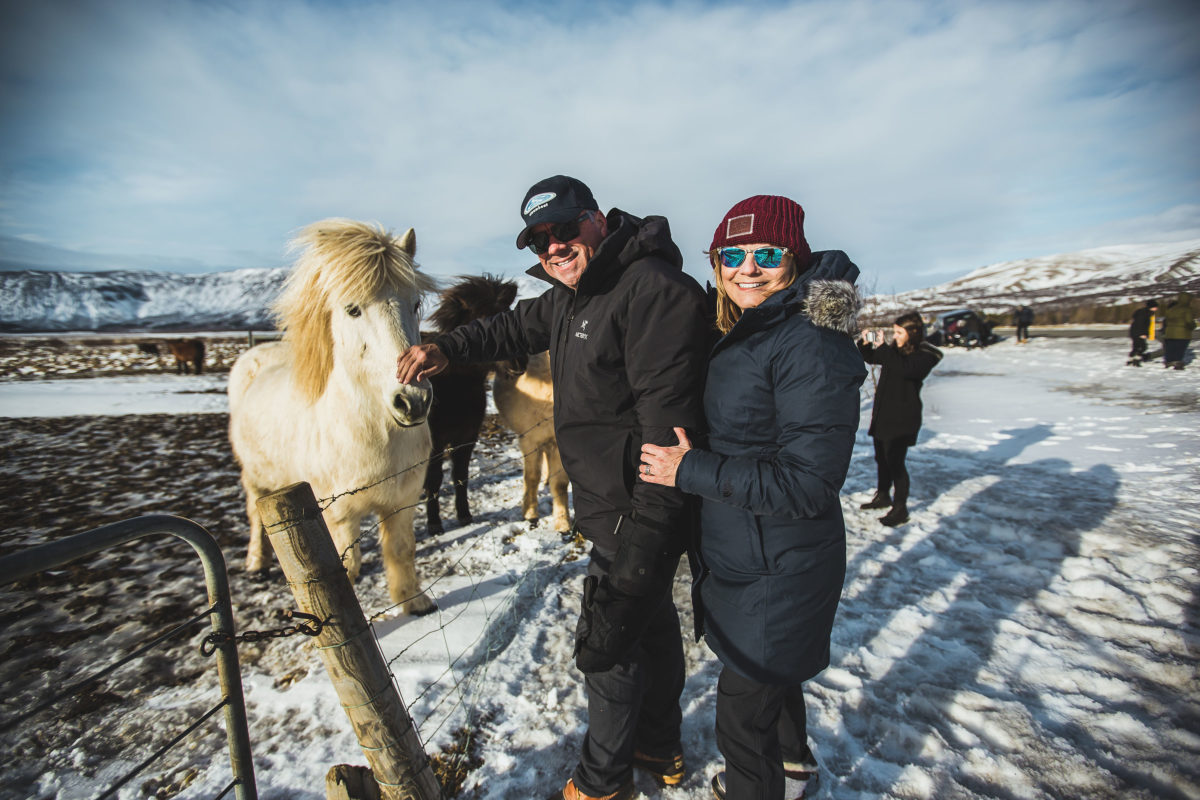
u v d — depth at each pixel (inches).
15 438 320.8
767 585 55.7
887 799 73.3
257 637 49.9
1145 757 77.5
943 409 352.2
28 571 35.2
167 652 108.9
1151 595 118.2
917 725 85.2
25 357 1027.3
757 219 55.5
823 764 79.1
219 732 88.3
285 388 113.7
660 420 55.6
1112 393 371.2
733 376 55.2
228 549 157.6
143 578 140.8
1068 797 72.4
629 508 64.2
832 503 52.0
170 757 83.2
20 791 77.5
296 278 98.7
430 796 59.8
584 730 87.3
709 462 51.4
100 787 78.1
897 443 162.1
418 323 102.7
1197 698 88.4
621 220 65.5
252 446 121.0
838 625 113.8
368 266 90.7
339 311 95.8
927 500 184.1
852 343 52.4
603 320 59.1
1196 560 131.3
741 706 59.2
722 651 58.8
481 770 79.7
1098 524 155.3
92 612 124.3
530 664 103.2
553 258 63.4
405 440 105.0
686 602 126.0
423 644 108.7
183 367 771.4
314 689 96.6
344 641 53.1
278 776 79.0
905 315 158.1
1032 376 492.4
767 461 51.1
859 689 93.4
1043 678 95.2
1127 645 102.7
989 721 85.1
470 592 130.3
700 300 57.8
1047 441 254.4
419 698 92.5
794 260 58.0
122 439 319.6
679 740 75.5
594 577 66.2
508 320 87.4
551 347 70.2
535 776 78.7
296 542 50.1
